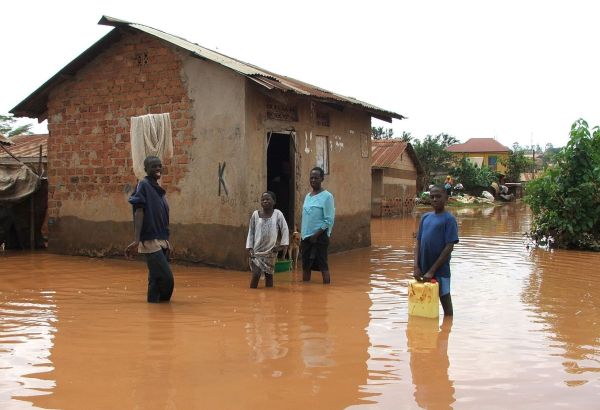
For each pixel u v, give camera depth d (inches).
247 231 423.5
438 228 286.7
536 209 605.9
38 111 540.1
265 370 203.0
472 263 476.1
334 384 190.4
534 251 557.6
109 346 229.1
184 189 448.1
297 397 178.9
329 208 377.1
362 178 592.1
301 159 485.7
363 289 360.8
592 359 221.1
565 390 187.9
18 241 544.7
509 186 1927.9
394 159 1098.7
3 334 245.1
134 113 471.2
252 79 397.7
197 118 440.5
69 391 181.6
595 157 582.6
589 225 566.6
